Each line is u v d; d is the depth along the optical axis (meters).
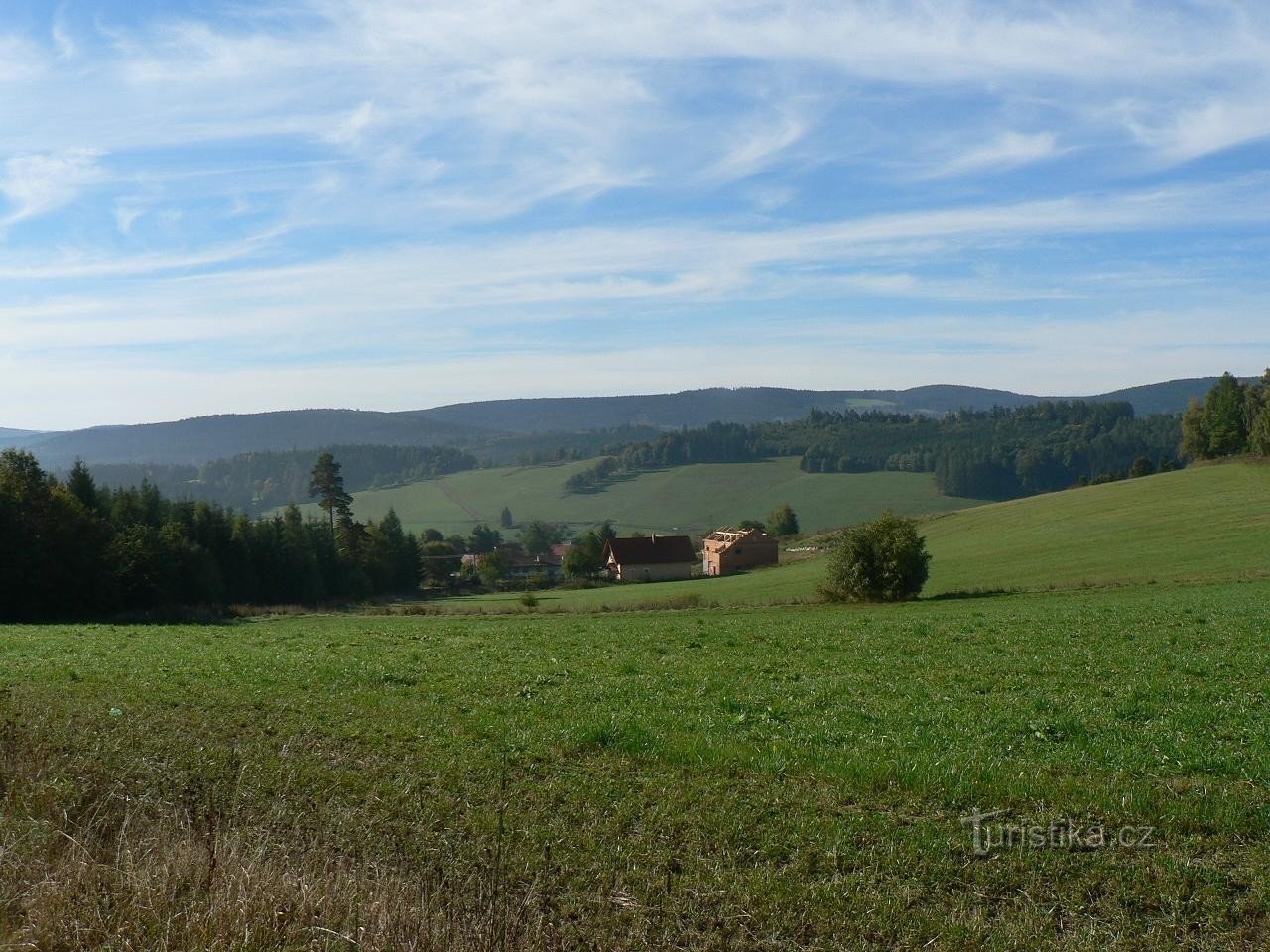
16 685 19.77
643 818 10.29
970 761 11.92
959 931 7.70
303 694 18.14
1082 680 18.45
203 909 7.39
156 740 13.92
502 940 6.98
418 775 12.00
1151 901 8.18
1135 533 79.69
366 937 7.04
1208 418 125.12
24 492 64.50
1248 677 18.23
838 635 29.14
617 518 185.25
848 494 180.75
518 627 39.69
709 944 7.60
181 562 76.62
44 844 8.68
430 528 178.50
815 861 9.10
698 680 19.42
